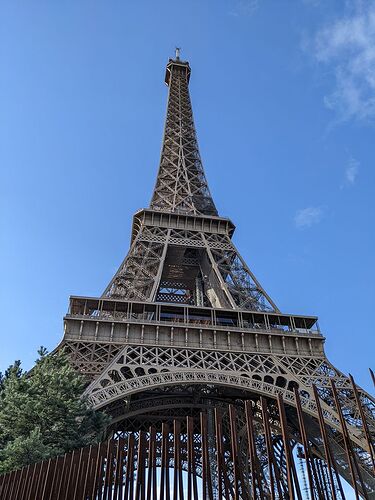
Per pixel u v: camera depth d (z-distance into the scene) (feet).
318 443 201.36
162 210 330.75
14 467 119.55
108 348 209.67
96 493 62.08
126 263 273.33
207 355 216.33
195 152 407.64
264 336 234.17
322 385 213.66
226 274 286.05
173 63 515.09
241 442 249.55
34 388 150.10
